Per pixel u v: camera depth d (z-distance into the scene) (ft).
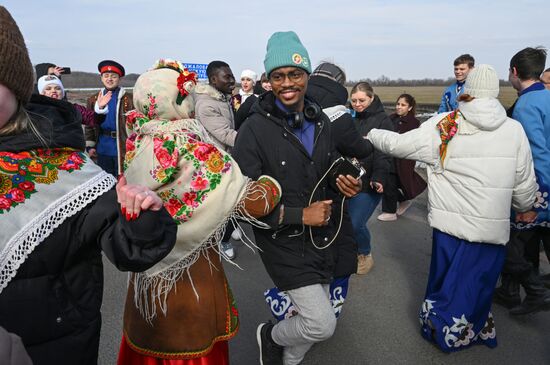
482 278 8.56
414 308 11.00
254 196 5.95
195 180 5.54
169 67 6.12
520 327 10.11
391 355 9.07
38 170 3.69
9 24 3.52
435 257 9.06
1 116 3.56
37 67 17.10
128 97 8.04
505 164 8.07
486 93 7.93
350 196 6.98
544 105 9.45
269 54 6.69
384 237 16.25
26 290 3.68
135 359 6.14
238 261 13.94
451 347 8.70
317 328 6.78
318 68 8.74
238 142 6.96
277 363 7.86
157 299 5.72
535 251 11.34
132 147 6.05
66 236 3.77
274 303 8.43
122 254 3.70
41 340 3.83
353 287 12.17
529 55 9.78
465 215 8.32
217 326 5.98
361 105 12.34
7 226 3.54
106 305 11.18
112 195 3.99
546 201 9.59
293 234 6.83
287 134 6.79
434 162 8.56
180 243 5.57
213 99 13.60
